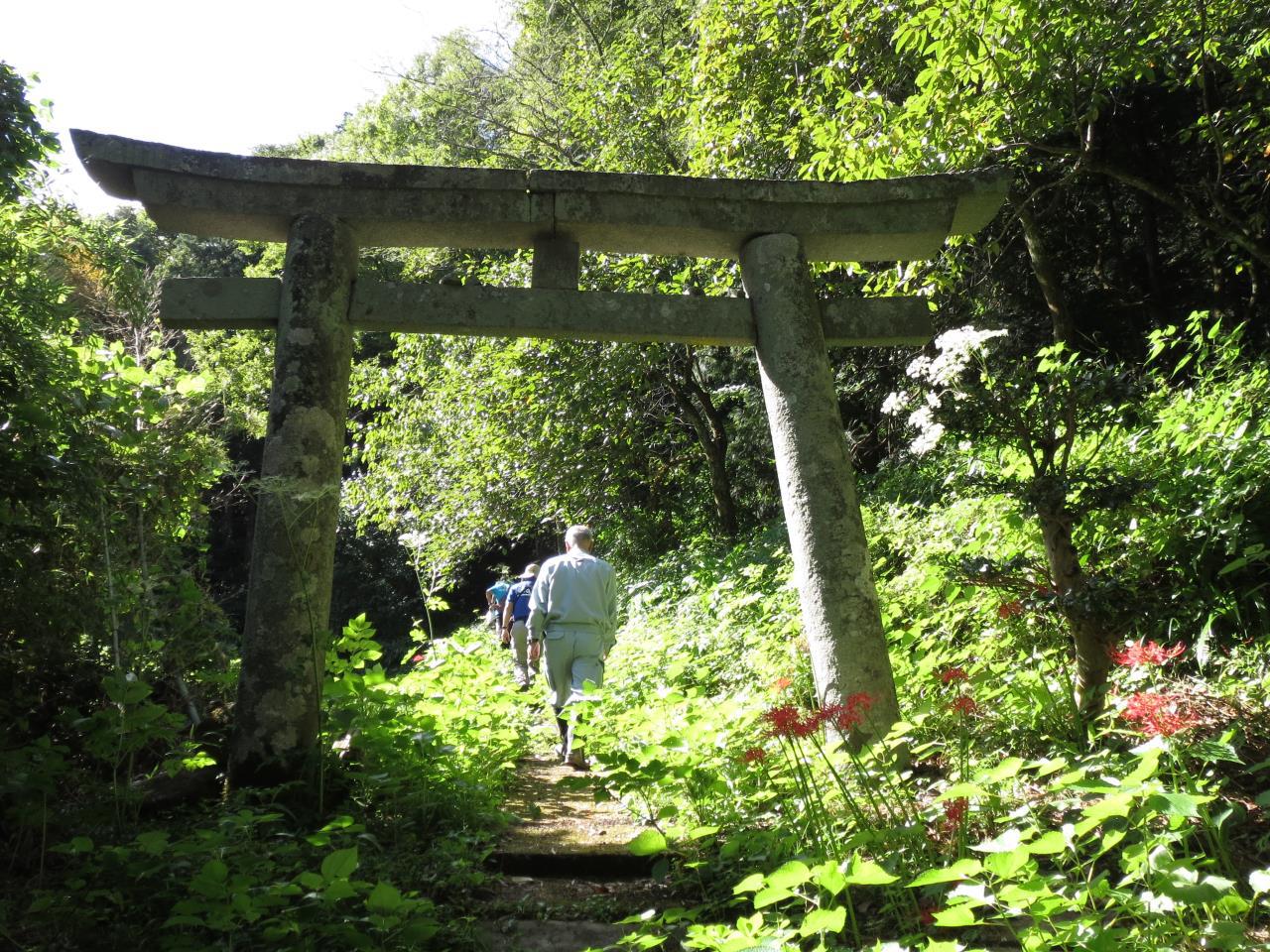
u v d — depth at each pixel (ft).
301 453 15.12
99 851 11.19
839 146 24.47
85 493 16.06
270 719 14.40
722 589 29.86
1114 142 41.24
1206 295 42.01
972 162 24.02
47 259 24.80
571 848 13.10
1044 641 16.67
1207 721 12.54
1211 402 19.69
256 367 58.70
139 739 12.82
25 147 18.52
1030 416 14.01
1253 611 15.58
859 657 15.12
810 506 15.76
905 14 24.85
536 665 22.58
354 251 16.26
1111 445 19.16
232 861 10.05
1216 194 29.01
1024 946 7.65
